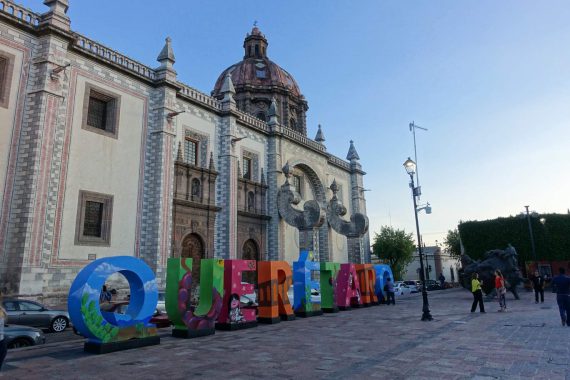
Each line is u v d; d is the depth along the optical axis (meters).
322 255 40.56
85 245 20.56
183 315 12.95
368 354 10.10
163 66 25.64
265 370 8.57
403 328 14.77
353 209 47.28
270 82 45.47
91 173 21.41
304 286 19.47
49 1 20.20
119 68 23.55
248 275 31.11
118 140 23.09
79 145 21.02
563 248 43.03
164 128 24.83
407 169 19.56
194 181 27.97
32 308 15.95
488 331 13.47
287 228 35.62
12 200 18.09
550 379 7.42
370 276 25.77
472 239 47.28
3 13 18.56
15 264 17.44
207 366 8.98
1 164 17.95
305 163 39.03
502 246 45.38
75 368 8.83
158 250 23.12
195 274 27.11
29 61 19.44
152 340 11.66
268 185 34.69
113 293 20.50
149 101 25.25
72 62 21.28
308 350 10.77
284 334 13.75
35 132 18.66
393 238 59.66
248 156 33.31
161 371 8.55
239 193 31.55
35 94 19.14
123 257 11.47
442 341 11.75
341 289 22.80
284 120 44.91
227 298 15.04
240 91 44.53
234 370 8.59
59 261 19.27
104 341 10.57
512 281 28.52
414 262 84.00
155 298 12.07
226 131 30.23
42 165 18.58
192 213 27.12
